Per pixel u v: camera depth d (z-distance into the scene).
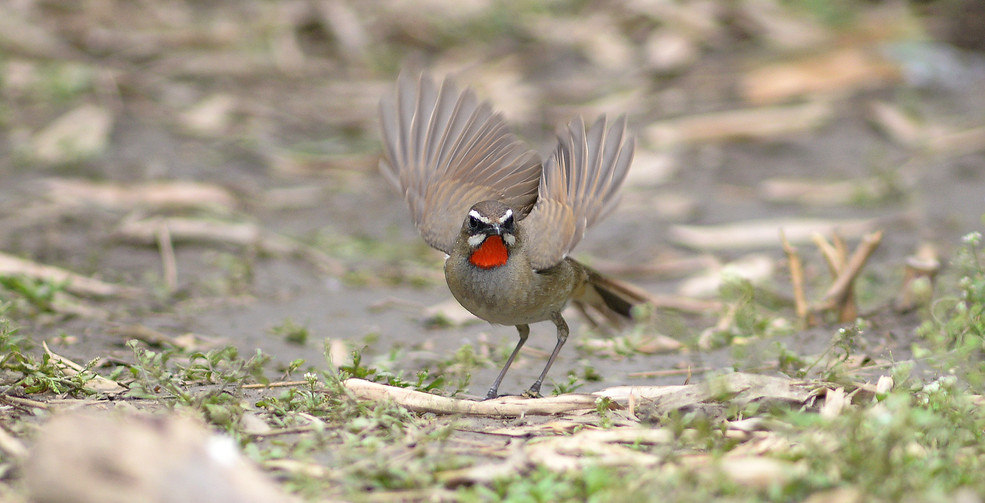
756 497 5.91
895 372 7.59
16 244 14.02
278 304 12.62
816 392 7.61
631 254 15.34
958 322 8.47
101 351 9.70
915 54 22.36
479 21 24.14
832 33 23.36
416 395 7.82
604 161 8.81
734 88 21.75
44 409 7.56
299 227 16.27
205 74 21.80
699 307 12.41
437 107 9.30
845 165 18.69
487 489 6.19
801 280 10.90
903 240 14.99
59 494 5.18
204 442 5.41
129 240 14.53
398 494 6.09
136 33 22.64
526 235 8.68
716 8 23.92
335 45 23.42
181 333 10.88
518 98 21.17
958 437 6.68
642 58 22.95
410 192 9.22
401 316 12.32
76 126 18.70
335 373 7.99
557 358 10.52
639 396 8.03
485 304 8.62
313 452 6.77
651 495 5.80
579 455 6.68
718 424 7.14
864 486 5.70
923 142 19.25
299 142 19.77
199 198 16.61
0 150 18.02
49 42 21.56
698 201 17.45
